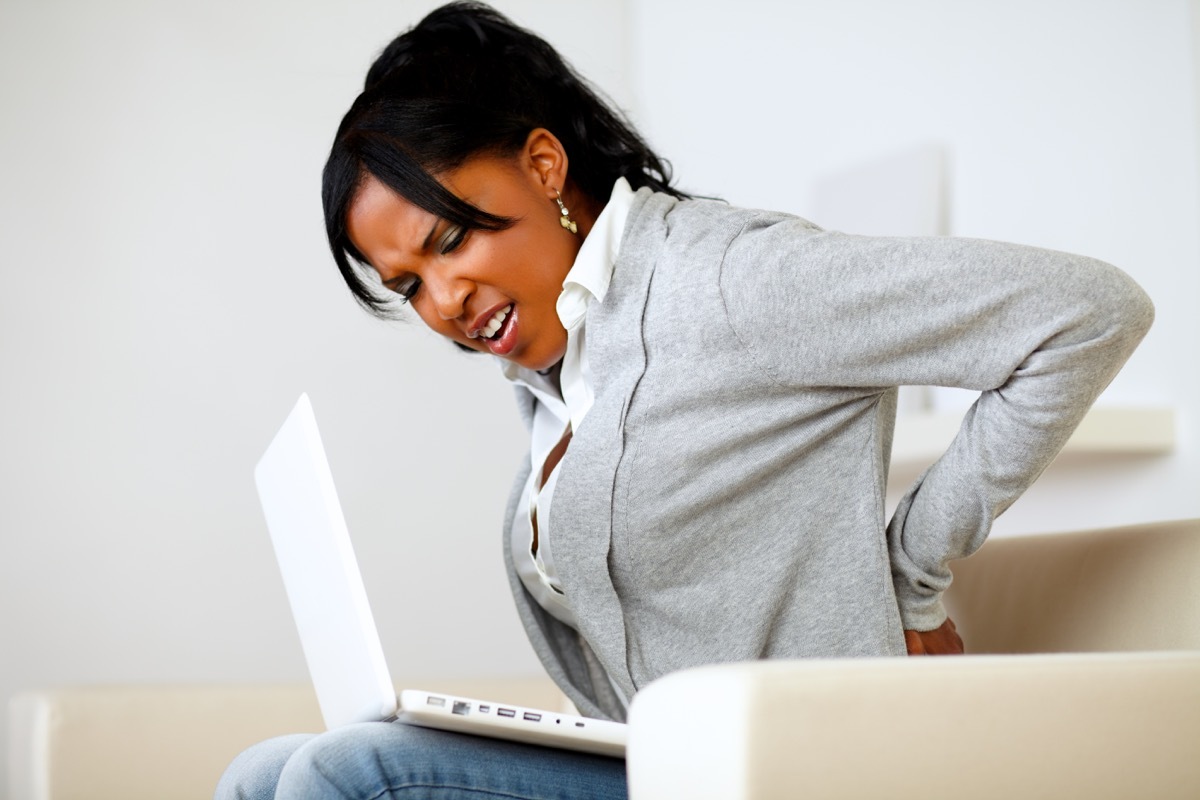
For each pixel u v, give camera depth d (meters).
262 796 1.08
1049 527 2.36
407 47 1.27
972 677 0.70
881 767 0.66
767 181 3.11
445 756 0.89
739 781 0.63
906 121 2.72
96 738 1.48
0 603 2.66
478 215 1.11
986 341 0.96
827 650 1.07
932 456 2.31
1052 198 2.36
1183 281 2.11
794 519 1.09
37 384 2.74
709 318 1.04
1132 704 0.74
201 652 2.80
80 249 2.82
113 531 2.76
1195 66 2.09
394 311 1.27
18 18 2.84
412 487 3.08
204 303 2.91
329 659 1.04
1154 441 2.10
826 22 2.95
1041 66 2.39
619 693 1.32
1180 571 1.08
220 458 2.88
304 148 3.07
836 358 1.01
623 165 1.25
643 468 1.07
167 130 2.94
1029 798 0.71
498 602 3.14
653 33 3.49
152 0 2.96
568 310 1.15
